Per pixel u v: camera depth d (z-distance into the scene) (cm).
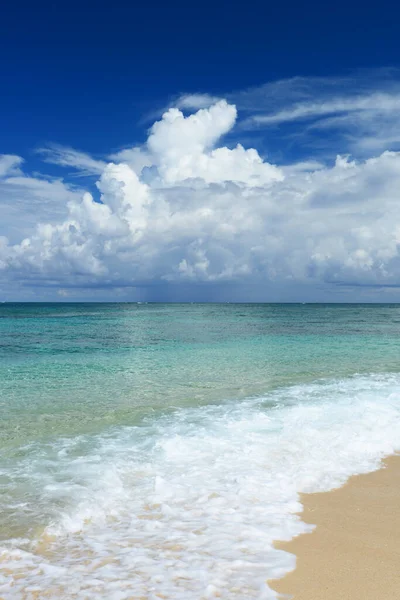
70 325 4516
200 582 403
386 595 391
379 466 714
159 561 437
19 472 671
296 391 1287
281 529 505
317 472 677
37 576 412
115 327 4203
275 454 747
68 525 509
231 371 1648
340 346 2505
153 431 891
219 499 578
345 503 580
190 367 1742
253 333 3434
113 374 1573
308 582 407
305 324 4800
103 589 392
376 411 1029
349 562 444
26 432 891
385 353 2186
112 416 1015
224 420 966
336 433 859
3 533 491
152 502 569
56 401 1173
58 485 621
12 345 2519
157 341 2784
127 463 708
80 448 787
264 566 431
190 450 766
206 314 8062
